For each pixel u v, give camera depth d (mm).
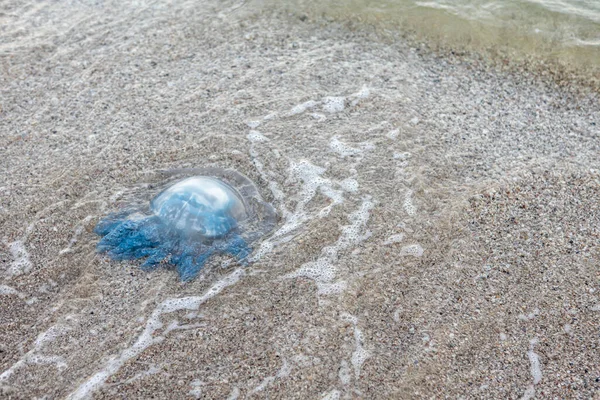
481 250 1669
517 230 1705
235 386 1442
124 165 1848
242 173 1830
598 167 1849
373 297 1581
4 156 1877
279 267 1632
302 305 1564
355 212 1739
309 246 1670
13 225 1712
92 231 1698
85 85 2102
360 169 1842
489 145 1918
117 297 1580
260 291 1590
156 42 2270
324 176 1824
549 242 1680
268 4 2424
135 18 2385
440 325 1534
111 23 2361
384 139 1921
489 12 2330
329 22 2354
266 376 1455
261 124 1964
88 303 1571
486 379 1454
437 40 2275
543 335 1517
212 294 1585
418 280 1612
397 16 2352
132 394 1432
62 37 2295
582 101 2068
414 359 1481
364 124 1968
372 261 1646
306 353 1488
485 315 1550
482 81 2135
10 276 1620
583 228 1705
